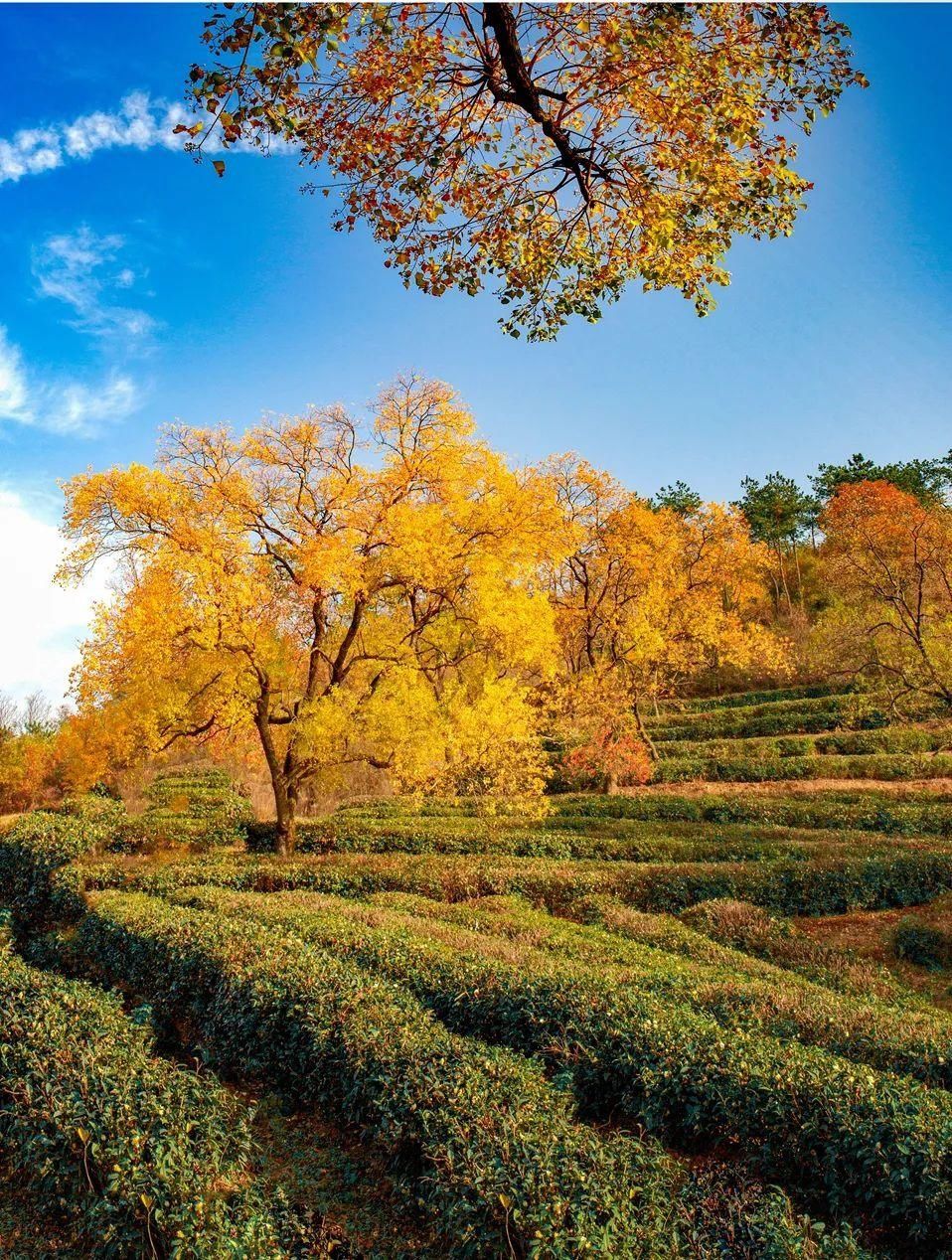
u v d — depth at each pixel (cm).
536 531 2219
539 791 2388
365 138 565
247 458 1967
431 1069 817
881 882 1652
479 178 609
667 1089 835
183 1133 742
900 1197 672
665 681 3816
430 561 1983
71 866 1819
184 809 3111
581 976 1055
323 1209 766
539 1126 725
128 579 1838
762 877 1680
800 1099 762
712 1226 672
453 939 1309
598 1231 597
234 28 454
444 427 2011
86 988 1148
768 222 603
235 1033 1035
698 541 3650
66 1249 718
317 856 2106
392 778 2302
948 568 2519
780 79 546
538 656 2325
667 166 583
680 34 513
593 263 661
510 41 499
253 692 2048
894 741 3441
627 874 1758
